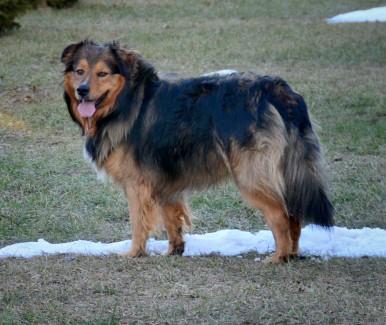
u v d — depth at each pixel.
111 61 11.11
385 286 9.83
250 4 38.38
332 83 23.06
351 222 13.29
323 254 11.42
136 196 11.37
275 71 24.67
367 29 31.19
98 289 9.73
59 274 10.40
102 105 11.16
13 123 19.55
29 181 15.34
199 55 26.70
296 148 10.62
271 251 11.74
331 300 9.25
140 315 8.91
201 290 9.65
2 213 13.77
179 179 11.23
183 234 11.86
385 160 16.58
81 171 16.05
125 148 11.25
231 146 10.70
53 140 18.34
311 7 37.78
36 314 8.95
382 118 19.66
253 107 10.62
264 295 9.45
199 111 10.92
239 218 13.67
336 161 16.52
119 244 12.11
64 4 36.38
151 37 29.72
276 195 10.70
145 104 11.20
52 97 21.91
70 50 11.40
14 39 29.05
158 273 10.39
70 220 13.59
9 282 10.08
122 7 37.12
